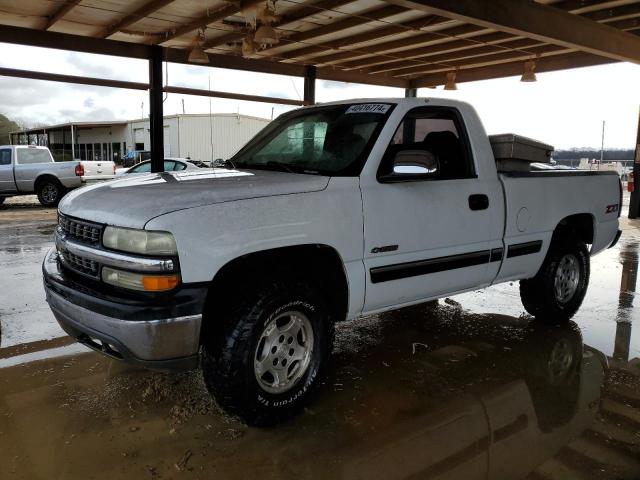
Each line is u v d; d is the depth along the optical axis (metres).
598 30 8.60
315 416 3.27
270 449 2.90
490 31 9.50
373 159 3.48
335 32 9.76
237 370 2.88
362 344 4.55
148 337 2.66
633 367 4.10
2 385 3.62
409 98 3.85
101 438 2.98
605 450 2.93
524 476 2.67
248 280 3.01
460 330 4.93
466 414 3.32
